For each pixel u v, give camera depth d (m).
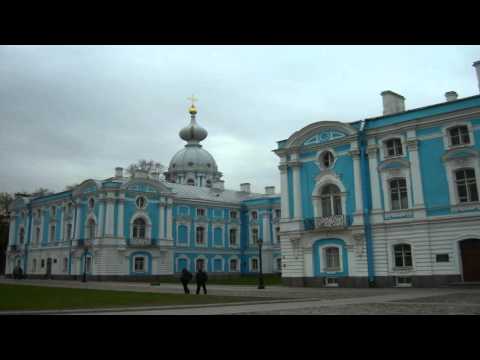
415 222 30.28
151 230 55.00
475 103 28.91
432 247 29.58
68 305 16.59
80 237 54.47
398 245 31.22
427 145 30.70
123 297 21.27
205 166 84.94
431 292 24.80
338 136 34.56
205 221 61.41
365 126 33.38
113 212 52.00
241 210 65.75
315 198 35.28
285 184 37.06
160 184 56.47
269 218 62.50
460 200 29.28
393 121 32.19
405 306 16.06
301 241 35.56
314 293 25.16
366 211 32.34
